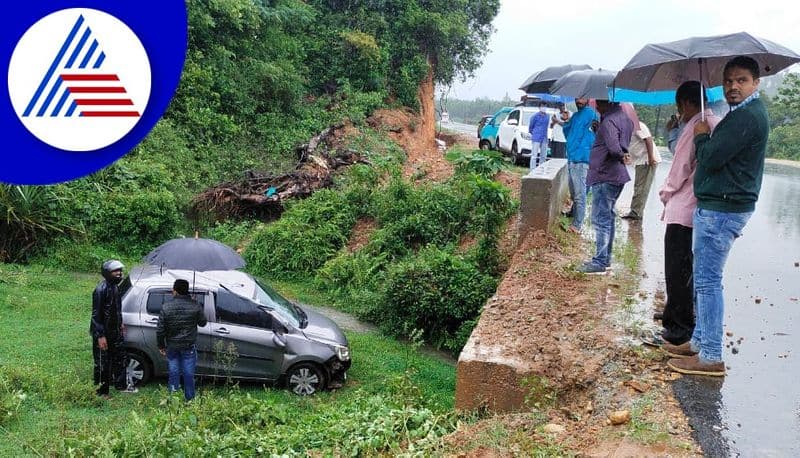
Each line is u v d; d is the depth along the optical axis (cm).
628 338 619
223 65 2303
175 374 842
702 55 523
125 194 1655
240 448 584
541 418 525
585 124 1018
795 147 3591
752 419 469
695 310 583
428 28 3028
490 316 702
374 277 1387
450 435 512
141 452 559
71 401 808
